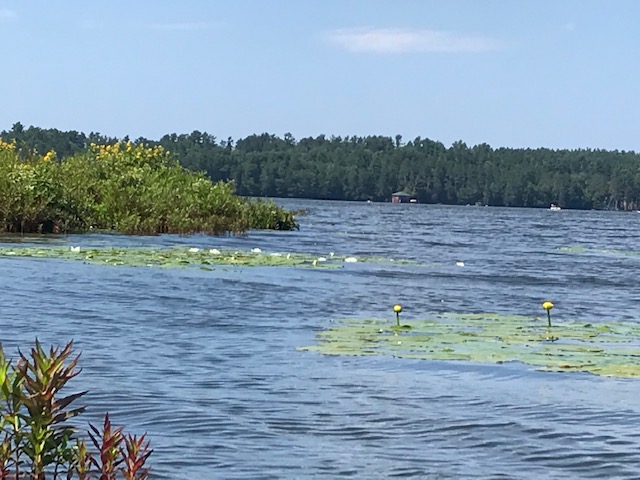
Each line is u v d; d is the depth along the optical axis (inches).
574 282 1057.5
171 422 385.1
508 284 1000.2
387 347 549.6
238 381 461.7
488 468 342.0
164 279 860.6
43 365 230.2
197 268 959.0
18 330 575.5
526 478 332.8
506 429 390.3
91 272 877.2
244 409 409.1
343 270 1043.9
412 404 426.6
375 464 342.3
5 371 230.2
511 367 506.9
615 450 365.7
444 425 394.0
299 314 695.7
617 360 519.5
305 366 500.1
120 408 402.6
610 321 726.5
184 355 522.3
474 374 489.7
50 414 229.0
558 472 340.2
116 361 497.7
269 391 442.9
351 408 416.2
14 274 836.0
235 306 721.6
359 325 634.8
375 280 961.5
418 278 1011.3
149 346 545.0
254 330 615.5
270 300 764.0
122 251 1067.3
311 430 381.4
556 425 398.3
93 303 697.6
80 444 233.5
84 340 553.9
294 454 350.3
